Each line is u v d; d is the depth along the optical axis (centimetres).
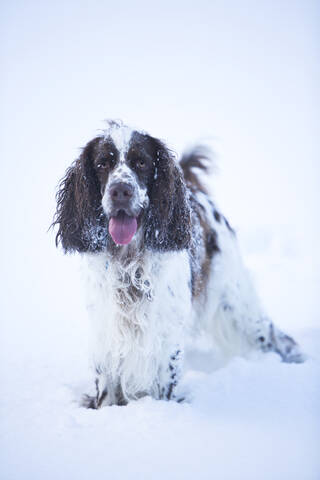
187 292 375
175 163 375
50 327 614
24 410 334
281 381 378
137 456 267
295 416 318
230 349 476
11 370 431
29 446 279
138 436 291
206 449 274
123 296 353
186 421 311
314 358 453
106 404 363
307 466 253
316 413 322
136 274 352
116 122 387
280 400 343
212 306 457
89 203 362
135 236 350
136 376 361
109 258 355
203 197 474
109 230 338
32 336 565
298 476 244
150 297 352
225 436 290
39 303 768
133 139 359
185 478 244
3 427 305
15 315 687
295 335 523
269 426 304
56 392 372
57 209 393
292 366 414
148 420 311
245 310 470
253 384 373
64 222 378
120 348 354
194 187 480
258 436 289
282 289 767
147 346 353
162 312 355
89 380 407
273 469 252
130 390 367
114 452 271
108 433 295
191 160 493
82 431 298
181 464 258
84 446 279
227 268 462
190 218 378
